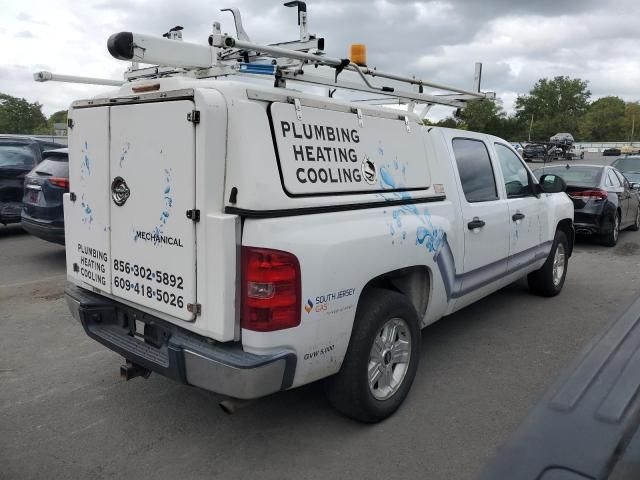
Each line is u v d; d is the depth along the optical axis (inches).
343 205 125.6
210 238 109.8
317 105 124.1
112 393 159.6
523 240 214.5
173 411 149.1
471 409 149.1
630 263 341.1
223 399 120.5
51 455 128.4
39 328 214.5
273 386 112.3
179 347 116.1
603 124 4276.6
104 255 137.9
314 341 117.6
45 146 409.1
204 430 139.4
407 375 147.0
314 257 115.0
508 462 59.8
